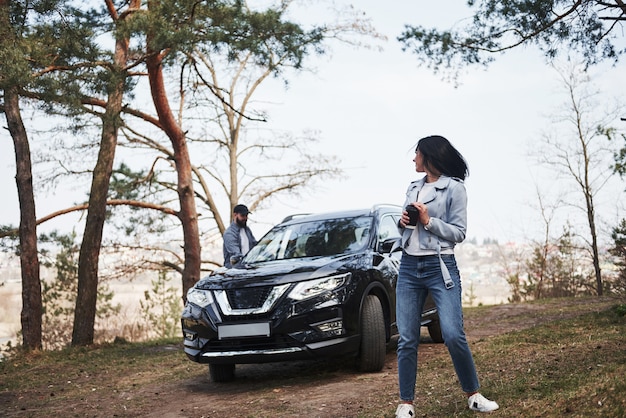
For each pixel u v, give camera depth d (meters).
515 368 5.45
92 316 12.34
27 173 11.88
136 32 11.45
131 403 6.40
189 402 6.13
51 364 9.95
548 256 19.05
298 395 5.77
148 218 19.75
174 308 19.89
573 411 3.82
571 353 5.73
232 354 6.23
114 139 12.83
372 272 6.69
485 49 10.05
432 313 8.08
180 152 16.77
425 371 6.11
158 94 15.32
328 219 7.76
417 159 4.50
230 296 6.36
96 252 12.47
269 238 7.84
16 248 15.17
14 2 11.30
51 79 10.72
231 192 23.17
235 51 12.34
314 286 6.25
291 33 12.67
